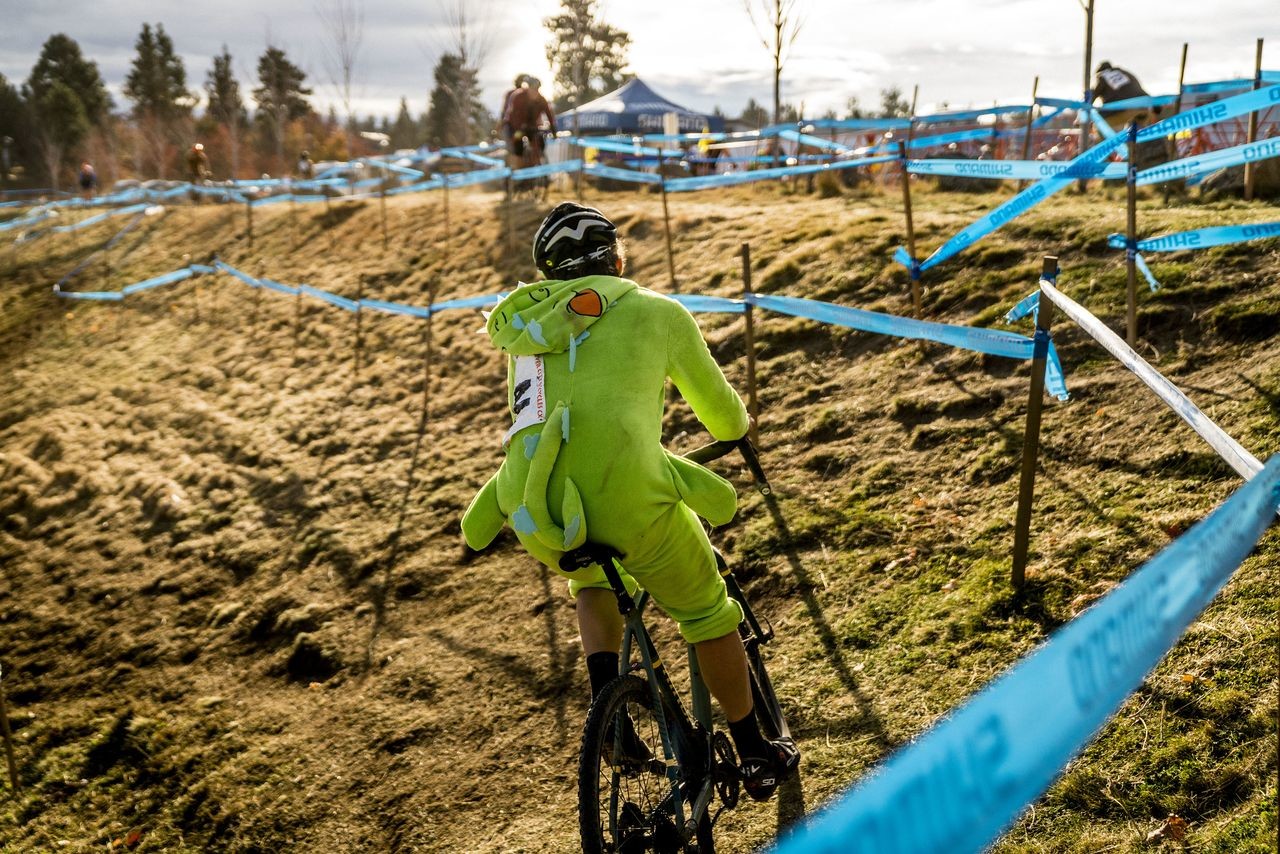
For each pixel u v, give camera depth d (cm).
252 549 768
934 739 86
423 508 723
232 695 600
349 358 1070
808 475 527
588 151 1758
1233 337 470
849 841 78
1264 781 247
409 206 1592
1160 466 405
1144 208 702
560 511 248
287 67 5322
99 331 1598
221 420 1039
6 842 528
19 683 703
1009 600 368
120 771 561
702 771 277
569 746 436
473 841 398
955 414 516
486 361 917
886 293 677
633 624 261
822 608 420
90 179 3666
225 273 1608
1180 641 299
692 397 273
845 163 784
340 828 447
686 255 920
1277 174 729
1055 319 545
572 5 2475
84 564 852
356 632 606
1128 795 262
